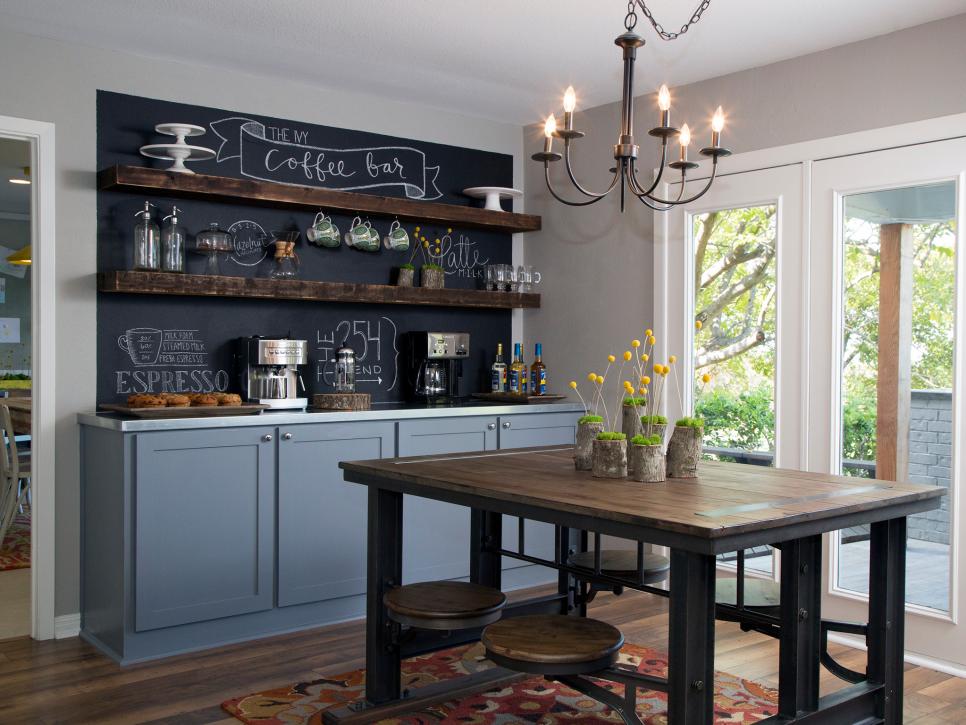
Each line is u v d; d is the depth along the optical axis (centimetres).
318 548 431
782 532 225
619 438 289
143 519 381
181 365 458
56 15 388
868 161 410
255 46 431
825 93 427
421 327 550
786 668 255
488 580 354
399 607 292
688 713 224
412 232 543
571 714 325
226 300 473
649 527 222
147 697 340
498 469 309
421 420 465
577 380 554
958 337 376
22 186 873
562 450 370
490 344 580
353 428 441
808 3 369
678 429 289
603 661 252
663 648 395
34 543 413
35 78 413
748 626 290
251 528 411
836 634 420
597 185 540
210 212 467
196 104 461
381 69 468
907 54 397
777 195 445
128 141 440
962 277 376
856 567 417
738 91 463
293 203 469
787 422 442
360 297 492
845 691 270
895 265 402
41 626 414
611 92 507
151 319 448
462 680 344
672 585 227
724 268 472
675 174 493
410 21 399
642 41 273
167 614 388
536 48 434
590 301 544
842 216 423
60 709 328
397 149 534
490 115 564
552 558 525
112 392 436
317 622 436
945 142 383
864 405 414
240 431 406
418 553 464
